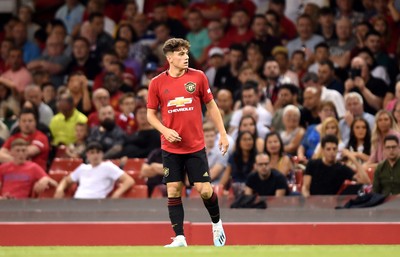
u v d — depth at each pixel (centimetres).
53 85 6419
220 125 3606
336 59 6159
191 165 3588
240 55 6303
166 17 7012
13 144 5169
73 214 4697
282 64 6184
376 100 5597
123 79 6444
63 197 5103
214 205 3622
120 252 3045
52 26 7162
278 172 4841
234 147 5116
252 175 4847
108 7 7388
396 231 4322
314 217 4512
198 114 3597
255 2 7112
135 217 4666
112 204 4812
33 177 5175
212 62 6400
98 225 4462
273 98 5959
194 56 6844
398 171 4644
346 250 3086
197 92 3597
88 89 6400
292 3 6925
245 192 4850
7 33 7331
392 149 4644
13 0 7738
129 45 6775
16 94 6431
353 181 4797
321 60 6006
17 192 5147
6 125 6159
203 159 3594
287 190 4825
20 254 2995
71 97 5838
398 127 5081
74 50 6806
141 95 5803
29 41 7325
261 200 4681
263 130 5475
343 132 5319
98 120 5831
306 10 6662
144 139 5472
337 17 6631
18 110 6406
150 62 6700
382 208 4481
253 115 5459
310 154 5291
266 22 6506
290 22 6819
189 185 5034
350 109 5328
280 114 5566
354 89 5616
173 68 3600
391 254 2934
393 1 6456
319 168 4809
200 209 4628
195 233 4384
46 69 6794
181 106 3572
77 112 5866
